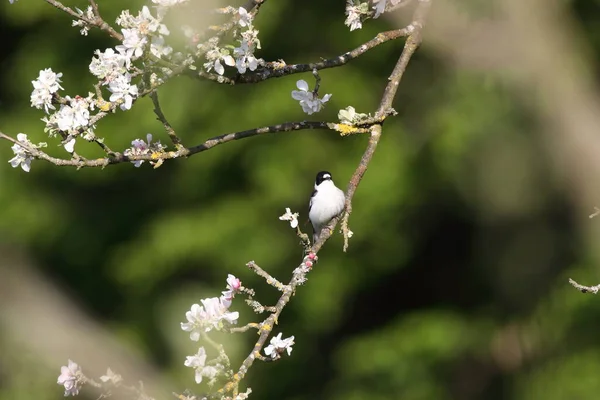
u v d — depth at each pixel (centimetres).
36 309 1515
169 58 437
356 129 505
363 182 1367
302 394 1497
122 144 1401
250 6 458
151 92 443
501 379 1443
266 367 1499
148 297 1492
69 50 1497
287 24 1391
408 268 1549
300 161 1370
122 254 1463
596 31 1256
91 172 1494
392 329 1473
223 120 1386
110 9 1401
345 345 1470
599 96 1197
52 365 1497
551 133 1205
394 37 532
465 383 1457
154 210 1506
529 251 1457
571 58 1141
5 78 1579
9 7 1492
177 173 1460
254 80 469
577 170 1205
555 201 1354
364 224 1381
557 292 1370
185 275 1461
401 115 1401
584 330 1338
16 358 1514
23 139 442
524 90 1194
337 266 1431
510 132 1305
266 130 489
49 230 1530
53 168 1506
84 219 1534
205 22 433
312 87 1352
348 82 1364
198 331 420
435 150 1354
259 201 1413
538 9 1105
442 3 997
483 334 1473
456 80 1323
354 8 493
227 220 1409
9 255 1541
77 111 432
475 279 1538
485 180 1364
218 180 1431
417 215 1463
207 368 415
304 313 1438
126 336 1484
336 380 1474
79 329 1508
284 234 1417
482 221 1448
